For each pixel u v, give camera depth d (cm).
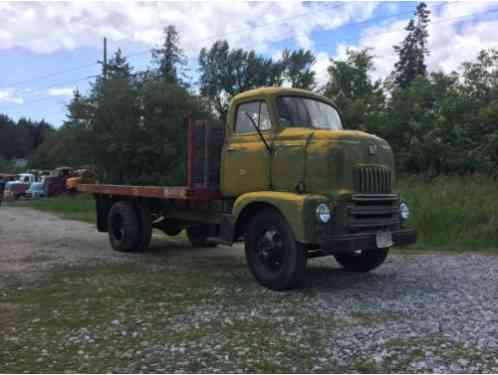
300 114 688
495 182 1436
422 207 1163
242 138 711
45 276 721
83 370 373
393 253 937
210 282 677
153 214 981
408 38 4481
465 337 437
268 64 4469
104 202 1060
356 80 2606
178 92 2530
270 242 629
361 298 580
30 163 6291
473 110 1944
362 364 379
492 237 1026
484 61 2103
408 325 473
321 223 578
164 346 421
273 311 525
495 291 613
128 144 2459
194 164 767
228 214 692
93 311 533
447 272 743
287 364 380
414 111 2086
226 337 443
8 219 1761
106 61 3150
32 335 455
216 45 4447
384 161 650
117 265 816
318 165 608
